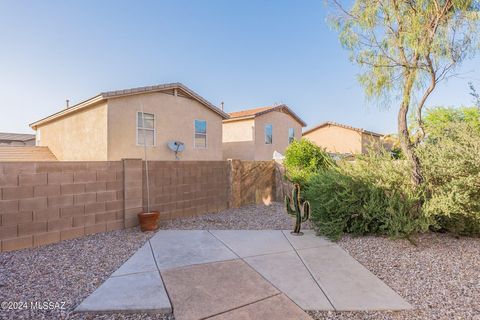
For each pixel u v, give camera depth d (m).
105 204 5.88
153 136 12.20
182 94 13.38
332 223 5.61
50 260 4.23
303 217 6.01
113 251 4.70
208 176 8.47
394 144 6.38
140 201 6.50
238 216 7.97
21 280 3.54
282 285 3.49
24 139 27.92
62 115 13.16
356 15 5.41
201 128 14.30
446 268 3.98
